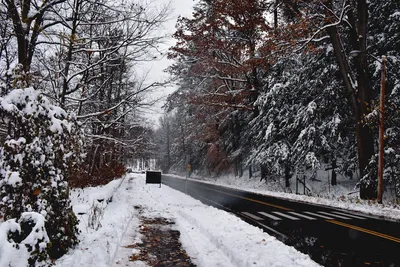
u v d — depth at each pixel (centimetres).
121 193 1638
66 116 557
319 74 2161
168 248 621
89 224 685
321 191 2302
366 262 585
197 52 2714
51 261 414
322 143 2052
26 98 479
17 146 451
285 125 2367
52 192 476
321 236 799
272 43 1812
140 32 944
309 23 1709
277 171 2347
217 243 634
